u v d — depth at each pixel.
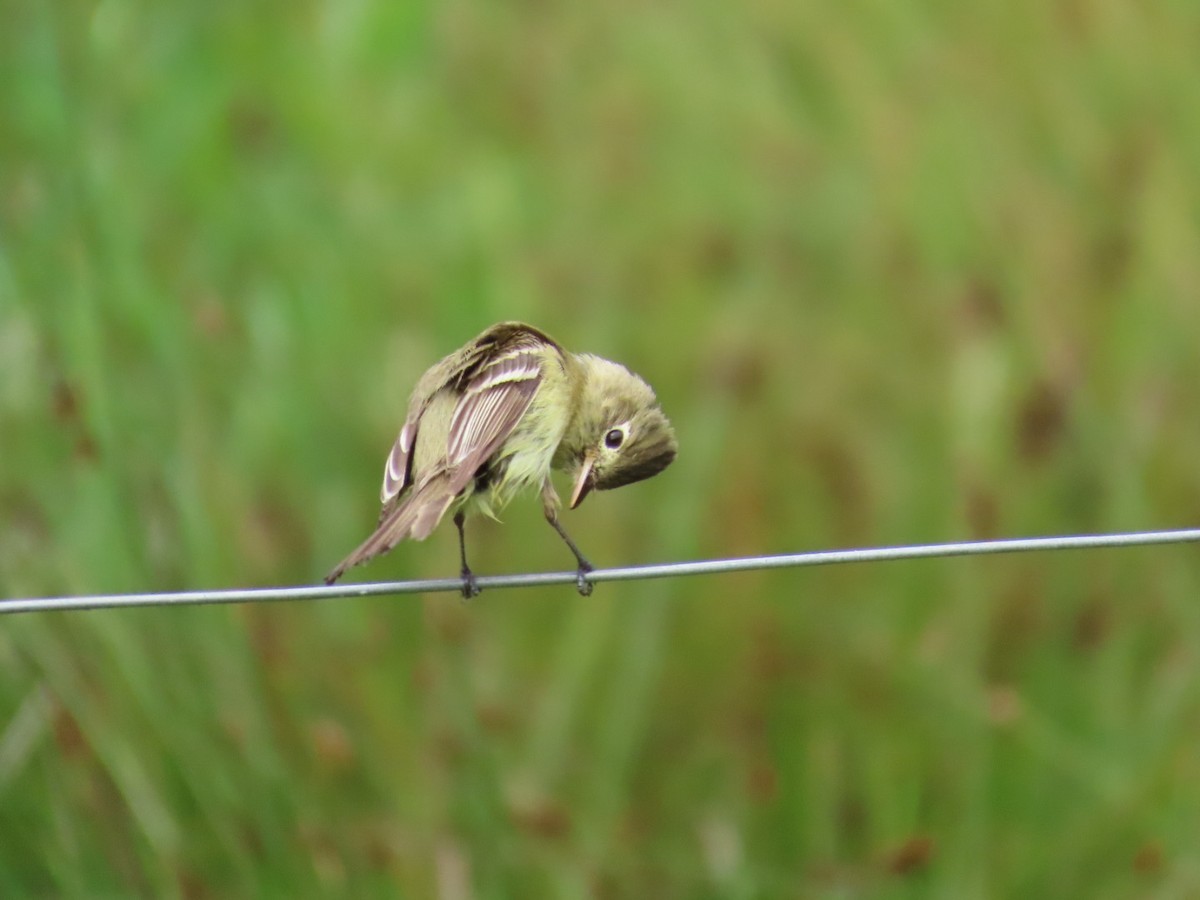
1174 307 12.52
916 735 11.66
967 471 12.05
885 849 11.35
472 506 9.20
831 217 14.20
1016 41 13.61
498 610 11.83
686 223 14.59
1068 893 11.23
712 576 12.09
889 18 14.21
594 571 8.08
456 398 8.89
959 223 13.34
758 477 12.59
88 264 11.30
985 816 11.40
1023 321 12.59
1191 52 13.17
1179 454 12.17
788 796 11.53
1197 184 12.78
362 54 15.05
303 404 12.25
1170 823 11.38
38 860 10.48
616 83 15.27
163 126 13.91
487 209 14.08
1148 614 11.86
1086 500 12.05
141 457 10.99
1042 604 11.89
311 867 10.52
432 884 10.73
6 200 11.48
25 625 10.62
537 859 10.98
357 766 10.91
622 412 9.92
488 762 11.02
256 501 11.70
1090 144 13.09
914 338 13.20
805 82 14.70
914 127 13.80
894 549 7.97
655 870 11.28
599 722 11.49
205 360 12.35
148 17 14.04
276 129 14.38
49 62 12.10
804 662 11.91
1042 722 11.54
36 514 10.82
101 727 10.47
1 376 10.93
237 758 10.53
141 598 7.82
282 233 13.69
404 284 13.45
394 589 7.97
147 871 10.41
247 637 10.85
